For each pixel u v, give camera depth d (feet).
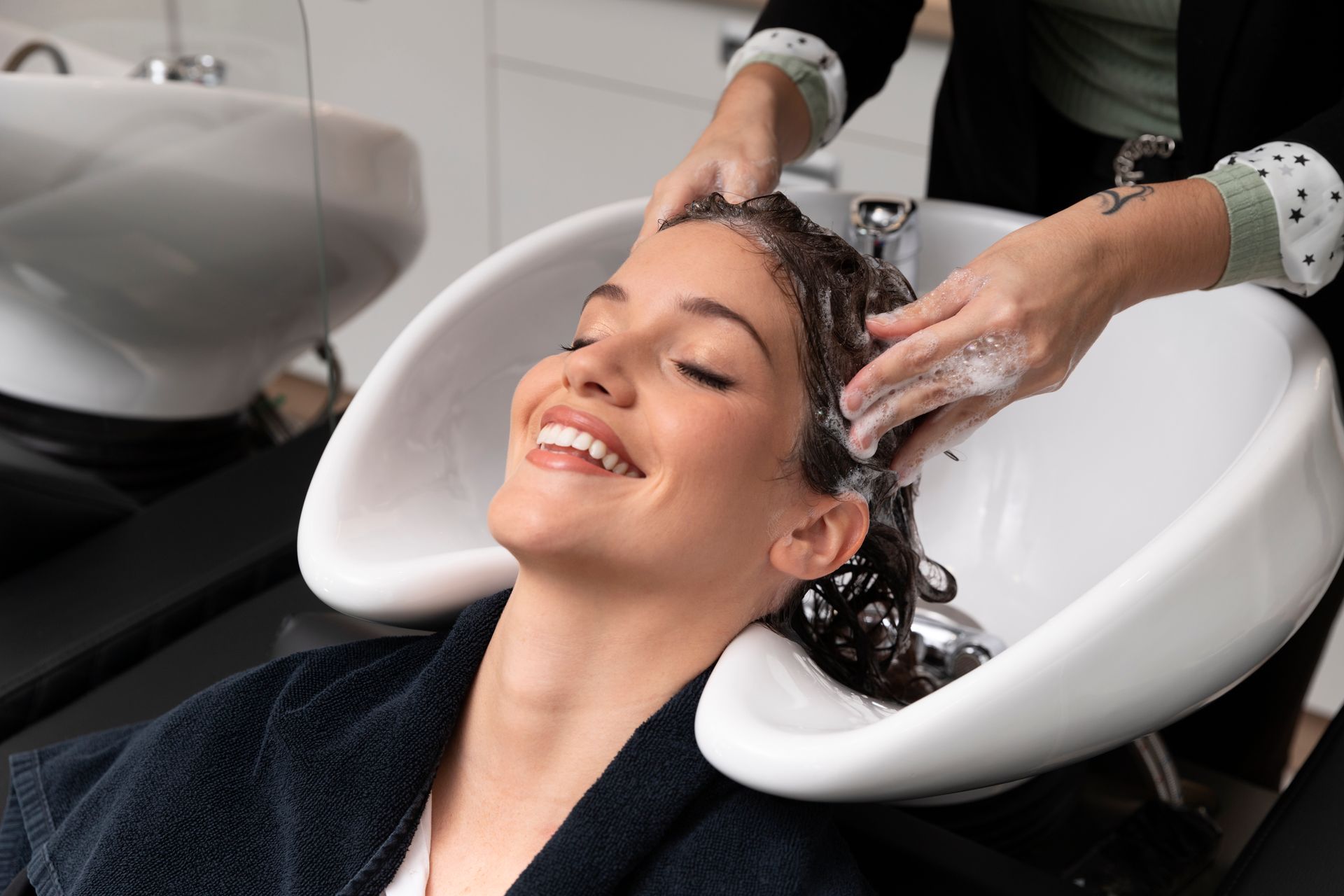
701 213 2.46
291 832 2.40
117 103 3.92
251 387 4.88
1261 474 2.02
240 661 3.39
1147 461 2.93
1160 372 2.94
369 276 4.84
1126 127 3.23
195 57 4.14
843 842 2.27
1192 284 2.43
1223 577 1.94
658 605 2.24
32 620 3.37
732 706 2.01
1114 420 3.03
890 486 2.43
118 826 2.50
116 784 2.62
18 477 3.53
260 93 4.00
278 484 4.02
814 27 3.34
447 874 2.40
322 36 7.52
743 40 6.07
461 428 3.01
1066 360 2.23
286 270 4.42
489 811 2.41
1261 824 2.43
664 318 2.21
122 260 4.31
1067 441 3.12
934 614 3.01
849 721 2.12
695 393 2.16
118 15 4.18
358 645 2.69
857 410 2.15
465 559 2.57
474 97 7.14
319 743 2.46
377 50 7.36
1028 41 3.34
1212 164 3.05
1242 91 2.92
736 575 2.27
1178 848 3.18
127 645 3.38
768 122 3.09
